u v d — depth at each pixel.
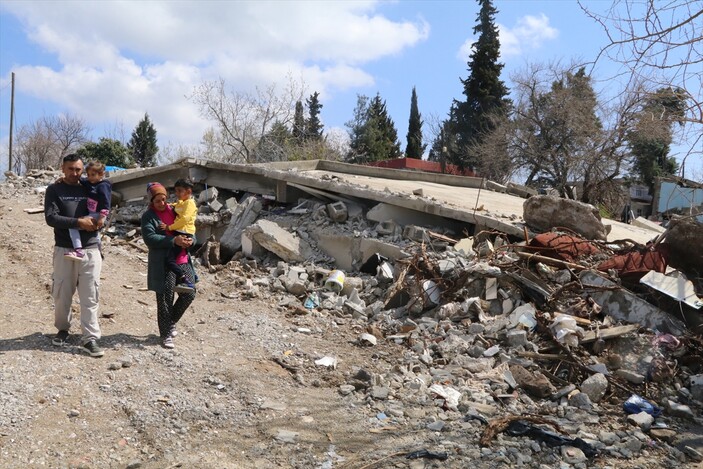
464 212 8.28
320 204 9.84
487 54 40.12
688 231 6.73
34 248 8.61
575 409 4.90
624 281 6.58
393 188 10.88
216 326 6.31
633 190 32.94
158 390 4.61
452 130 40.47
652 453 4.29
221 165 10.97
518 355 5.67
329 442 4.12
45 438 3.80
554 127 28.80
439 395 4.94
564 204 8.12
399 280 7.27
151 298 7.18
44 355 4.93
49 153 36.66
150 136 52.81
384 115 56.38
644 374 5.38
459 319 6.55
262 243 8.76
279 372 5.30
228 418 4.34
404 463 3.86
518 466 3.90
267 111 30.38
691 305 5.95
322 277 8.05
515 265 6.92
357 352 5.98
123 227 10.76
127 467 3.61
